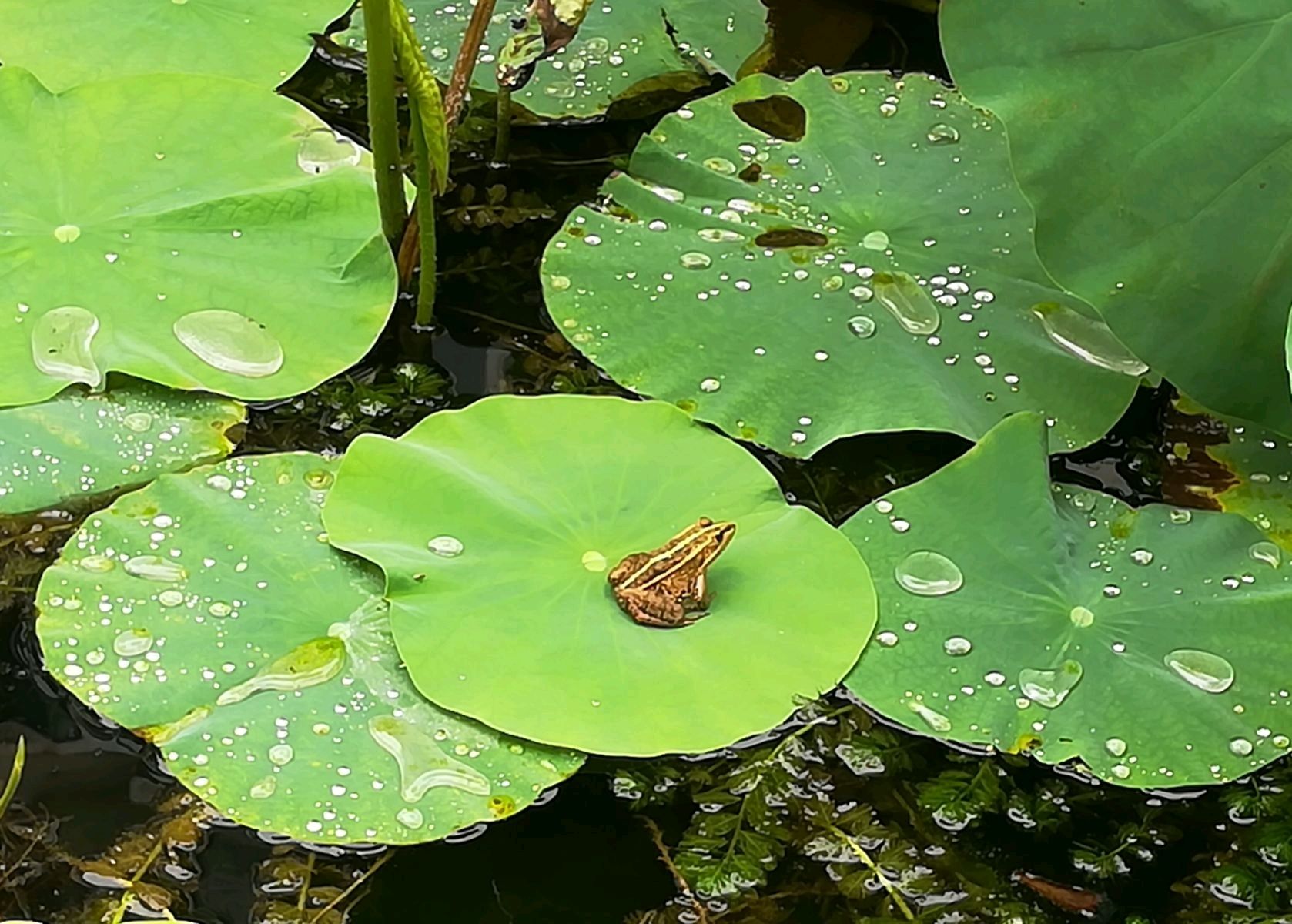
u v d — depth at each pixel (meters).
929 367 2.05
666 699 1.92
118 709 1.90
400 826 1.88
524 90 2.22
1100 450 2.08
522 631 1.93
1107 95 2.01
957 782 1.95
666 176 2.15
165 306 2.04
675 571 1.93
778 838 1.93
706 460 2.02
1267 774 1.95
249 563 1.96
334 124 2.22
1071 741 1.93
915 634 1.96
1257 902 1.92
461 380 2.10
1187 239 2.00
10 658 1.95
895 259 2.10
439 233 2.17
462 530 1.97
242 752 1.89
